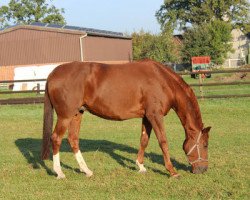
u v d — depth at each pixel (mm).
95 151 9617
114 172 7566
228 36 53531
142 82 7180
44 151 7461
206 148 7188
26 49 39250
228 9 69688
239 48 70688
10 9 69125
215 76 33844
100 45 40812
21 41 39281
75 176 7473
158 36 52781
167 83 7180
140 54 53344
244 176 6867
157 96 7121
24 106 18594
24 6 68625
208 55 51500
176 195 6098
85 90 7285
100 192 6402
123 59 46625
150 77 7195
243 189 6195
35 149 10234
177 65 53000
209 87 23562
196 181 6766
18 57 39438
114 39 44062
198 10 69688
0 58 40031
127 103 7227
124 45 47031
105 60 41812
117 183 6824
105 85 7234
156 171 7602
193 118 7160
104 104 7270
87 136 11727
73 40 37812
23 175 7621
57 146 7355
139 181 6879
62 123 7328
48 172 7844
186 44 51969
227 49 54125
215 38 51688
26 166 8328
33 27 38625
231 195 5961
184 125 7250
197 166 7148
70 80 7262
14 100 19031
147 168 7828
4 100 19031
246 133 11102
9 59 39781
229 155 8555
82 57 37594
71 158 8984
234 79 28656
